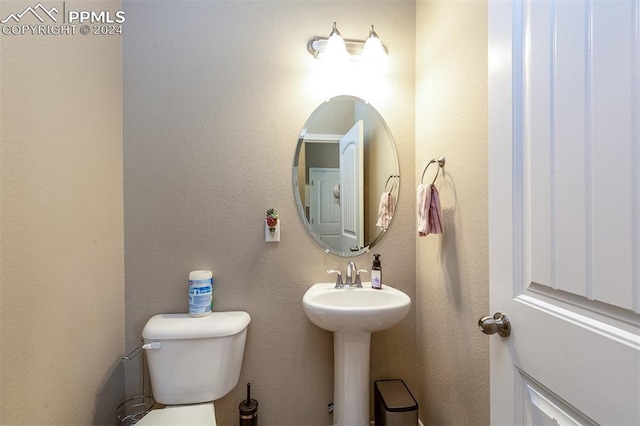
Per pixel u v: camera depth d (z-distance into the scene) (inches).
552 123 23.4
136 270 52.6
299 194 57.0
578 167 21.2
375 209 59.9
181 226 53.8
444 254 49.1
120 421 49.4
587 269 20.4
